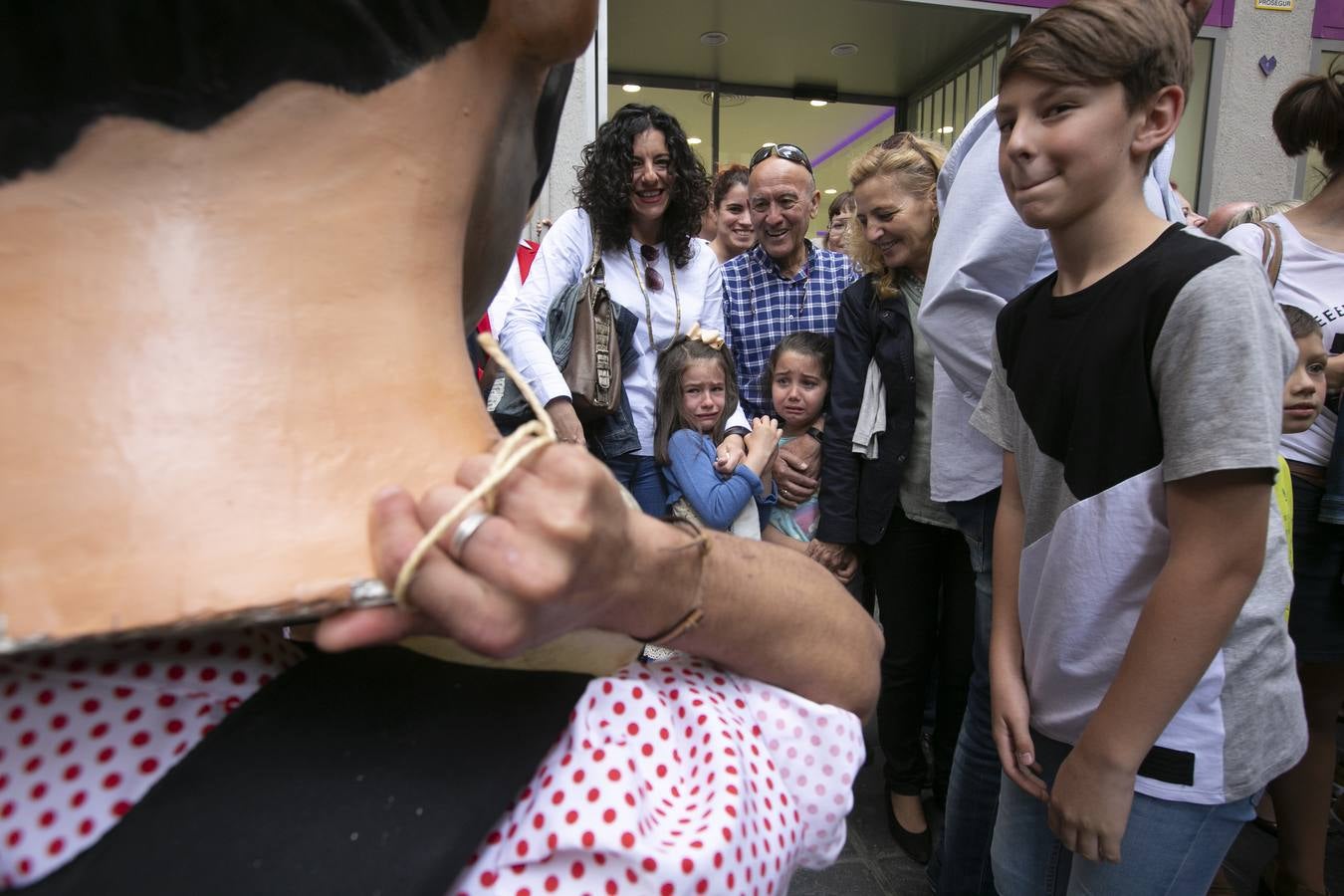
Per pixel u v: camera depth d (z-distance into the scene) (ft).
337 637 1.13
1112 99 3.24
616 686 1.60
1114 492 3.42
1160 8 3.22
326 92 1.25
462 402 1.34
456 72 1.34
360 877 1.20
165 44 1.16
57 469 1.11
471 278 1.70
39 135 1.15
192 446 1.15
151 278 1.18
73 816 1.24
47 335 1.14
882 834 7.14
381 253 1.29
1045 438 3.76
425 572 1.10
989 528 5.67
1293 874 6.10
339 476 1.20
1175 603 3.15
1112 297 3.38
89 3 1.11
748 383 8.55
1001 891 4.53
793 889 6.50
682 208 7.57
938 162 6.36
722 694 1.74
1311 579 6.06
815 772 1.77
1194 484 3.11
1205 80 13.17
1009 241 4.93
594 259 7.45
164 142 1.19
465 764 1.33
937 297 5.25
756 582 1.70
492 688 1.44
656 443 7.25
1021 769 4.15
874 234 6.46
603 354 6.99
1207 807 3.61
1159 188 4.91
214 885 1.17
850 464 6.90
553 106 1.85
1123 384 3.34
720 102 16.88
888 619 7.03
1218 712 3.58
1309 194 13.67
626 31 13.92
